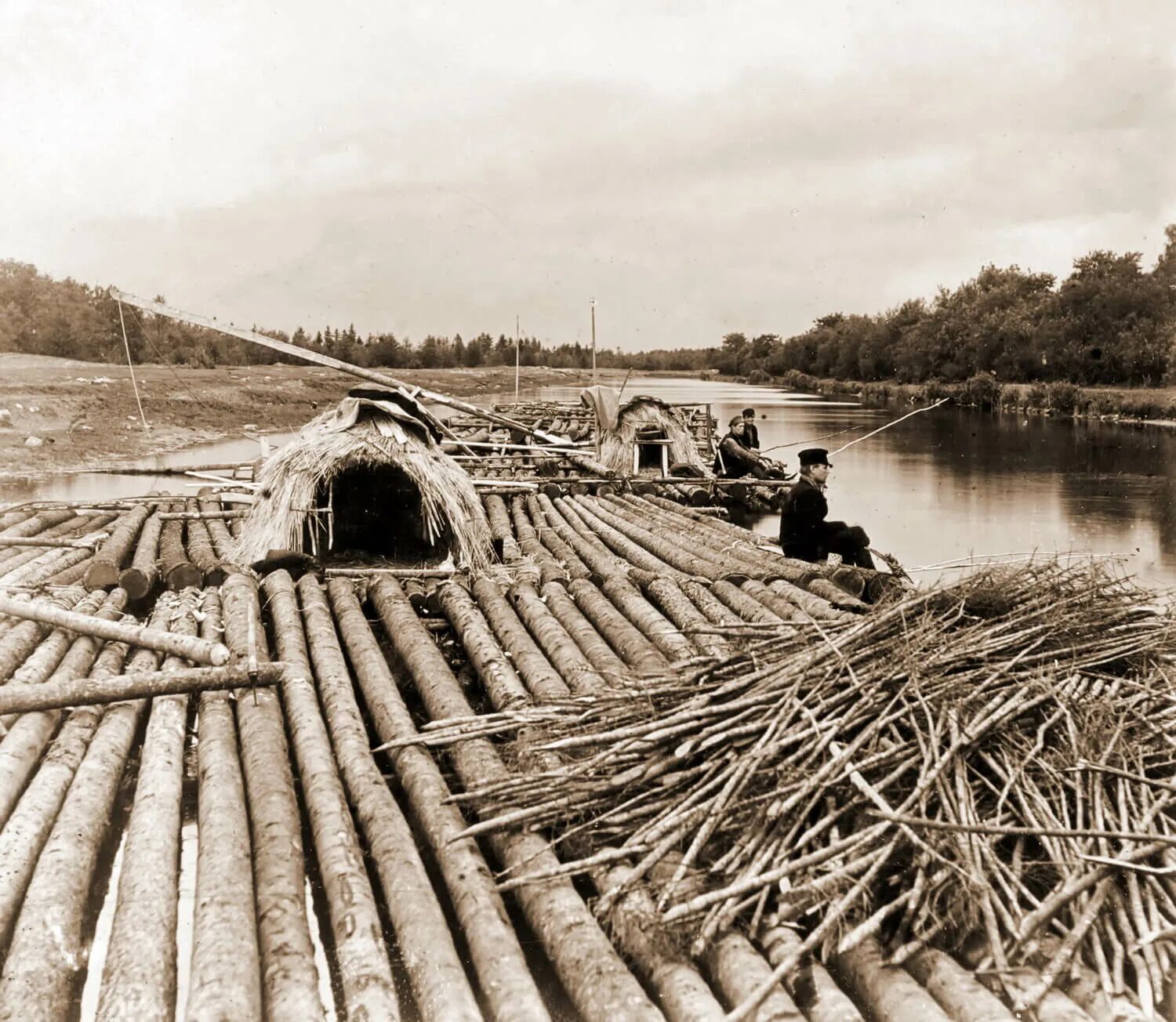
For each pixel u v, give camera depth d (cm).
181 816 501
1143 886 372
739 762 418
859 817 403
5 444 2156
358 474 1084
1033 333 4962
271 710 569
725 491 1788
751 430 2022
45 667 603
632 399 1848
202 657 625
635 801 427
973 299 6569
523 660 632
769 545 1087
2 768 484
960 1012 331
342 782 501
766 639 585
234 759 516
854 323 7744
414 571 856
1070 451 2658
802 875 381
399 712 567
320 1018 334
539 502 1400
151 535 1067
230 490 1341
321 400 3853
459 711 555
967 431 3381
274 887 400
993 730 439
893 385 6119
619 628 690
